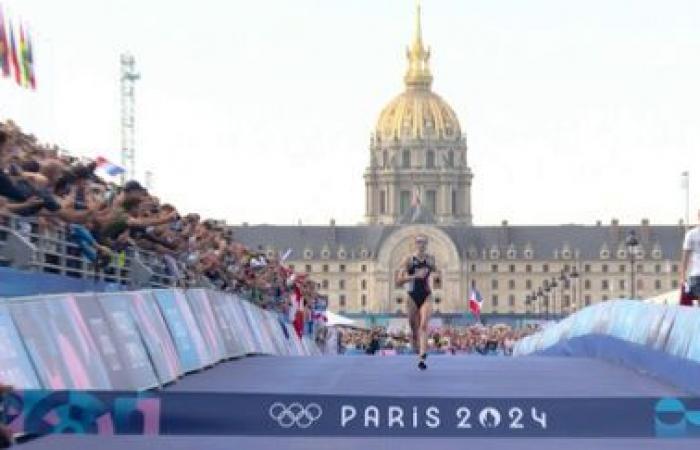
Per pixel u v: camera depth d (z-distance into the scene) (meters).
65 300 27.94
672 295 64.19
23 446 23.48
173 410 22.73
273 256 104.88
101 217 38.50
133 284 46.31
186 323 42.28
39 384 24.70
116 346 31.14
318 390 36.56
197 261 56.97
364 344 158.50
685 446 24.42
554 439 25.12
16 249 33.19
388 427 23.11
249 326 60.09
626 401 23.16
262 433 22.95
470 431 23.00
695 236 42.34
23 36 51.41
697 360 36.38
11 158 33.84
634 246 118.56
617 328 54.22
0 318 23.64
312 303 121.69
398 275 45.84
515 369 48.72
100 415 22.59
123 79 184.62
